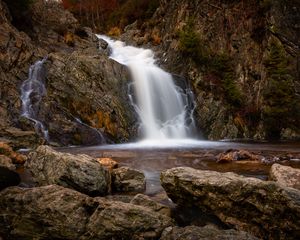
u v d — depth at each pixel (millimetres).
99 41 32500
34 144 17047
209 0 30016
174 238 6258
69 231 6891
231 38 27766
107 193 9117
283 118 24016
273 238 6512
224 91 25531
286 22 26297
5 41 22797
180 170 7844
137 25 41656
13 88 21531
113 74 23391
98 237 6648
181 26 30906
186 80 26797
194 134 24781
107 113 21516
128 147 18594
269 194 6570
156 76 25500
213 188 7121
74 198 7336
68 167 8742
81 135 20516
